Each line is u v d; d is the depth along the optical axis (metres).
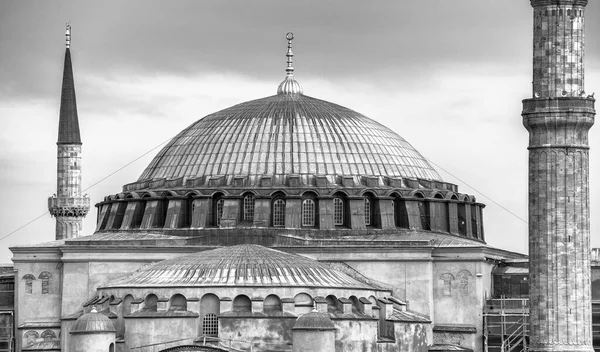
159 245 175.62
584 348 161.12
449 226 186.00
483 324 173.50
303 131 186.75
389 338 164.38
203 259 164.38
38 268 178.12
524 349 170.50
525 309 173.88
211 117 193.50
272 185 181.25
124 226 185.75
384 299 166.75
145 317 158.25
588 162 163.12
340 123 189.12
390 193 181.75
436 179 192.62
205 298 158.88
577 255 161.38
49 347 170.50
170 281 160.50
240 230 177.00
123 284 162.88
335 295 160.62
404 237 177.75
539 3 163.88
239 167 183.62
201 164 185.38
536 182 162.75
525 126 163.75
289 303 157.88
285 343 156.88
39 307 177.62
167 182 185.38
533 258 162.50
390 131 194.88
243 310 158.25
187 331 157.88
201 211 180.50
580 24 163.88
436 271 174.38
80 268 175.88
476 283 173.38
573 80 163.25
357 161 184.88
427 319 172.00
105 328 153.62
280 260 164.00
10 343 179.88
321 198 179.38
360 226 179.25
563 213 161.62
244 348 156.88
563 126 161.75
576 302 161.00
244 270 161.50
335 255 174.62
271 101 193.75
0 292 183.75
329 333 151.25
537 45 164.12
